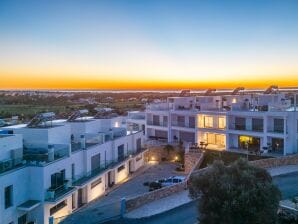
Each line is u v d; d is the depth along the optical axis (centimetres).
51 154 3378
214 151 5206
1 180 2789
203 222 2192
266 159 4322
